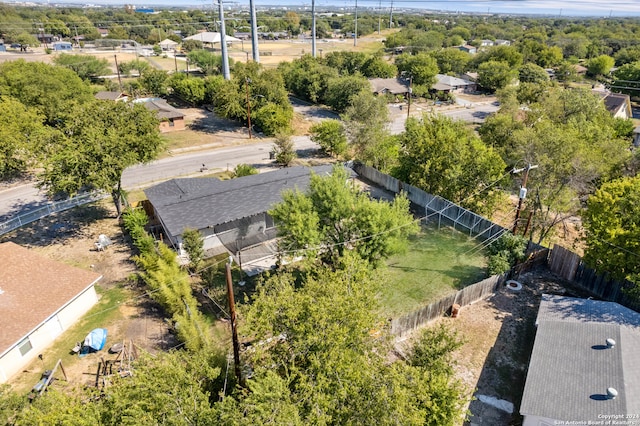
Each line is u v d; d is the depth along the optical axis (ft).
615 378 53.72
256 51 272.51
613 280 79.46
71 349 70.38
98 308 79.66
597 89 290.35
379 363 47.96
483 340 71.97
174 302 72.18
